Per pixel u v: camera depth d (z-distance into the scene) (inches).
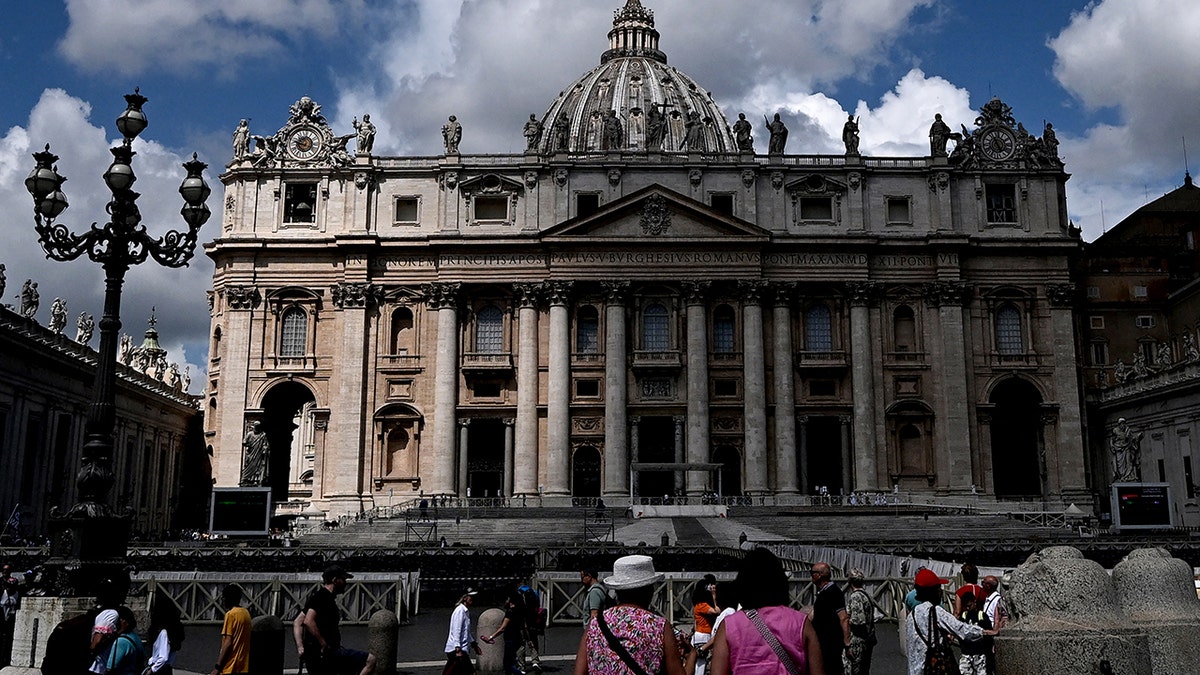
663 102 5669.3
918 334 3393.2
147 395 3206.2
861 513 2778.1
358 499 3248.0
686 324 3358.8
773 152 3472.0
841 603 542.0
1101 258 3641.7
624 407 3289.9
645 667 358.9
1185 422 2891.2
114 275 861.8
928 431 3339.1
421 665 914.7
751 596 365.7
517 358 3353.8
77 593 791.7
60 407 2613.2
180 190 934.4
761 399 3297.2
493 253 3385.8
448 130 3464.6
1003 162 3501.5
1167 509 2292.1
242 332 3368.6
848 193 3440.0
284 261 3408.0
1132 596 503.2
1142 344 3599.9
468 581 1539.1
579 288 3376.0
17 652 775.1
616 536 2395.4
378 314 3395.7
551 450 3265.3
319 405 3344.0
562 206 3417.8
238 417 3316.9
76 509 812.6
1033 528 2464.3
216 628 1157.7
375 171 3459.6
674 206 3366.1
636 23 6343.5
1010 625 457.1
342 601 1218.0
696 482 3257.9
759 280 3344.0
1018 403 3521.2
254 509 2265.0
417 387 3356.3
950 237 3378.4
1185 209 3988.7
